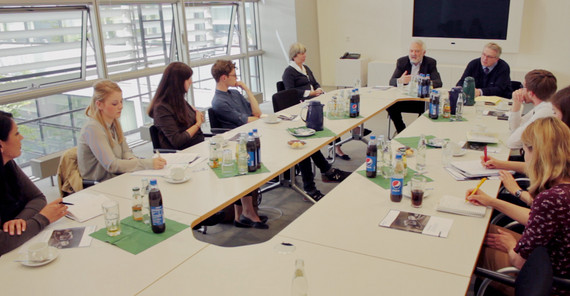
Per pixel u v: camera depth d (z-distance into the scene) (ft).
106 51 18.29
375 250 6.05
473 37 22.04
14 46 15.28
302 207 12.73
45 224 6.82
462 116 13.07
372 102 14.87
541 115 9.83
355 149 17.56
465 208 7.05
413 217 6.95
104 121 9.36
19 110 15.79
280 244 6.29
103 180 9.37
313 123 11.66
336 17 25.93
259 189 12.05
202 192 8.07
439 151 10.05
